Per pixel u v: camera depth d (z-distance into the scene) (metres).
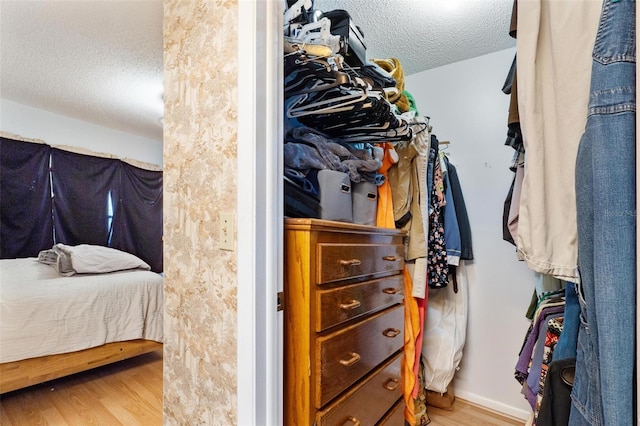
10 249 3.07
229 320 0.89
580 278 0.63
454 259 1.90
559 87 0.69
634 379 0.48
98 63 2.21
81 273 2.53
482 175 2.07
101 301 2.32
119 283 2.45
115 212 3.82
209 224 0.98
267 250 0.86
